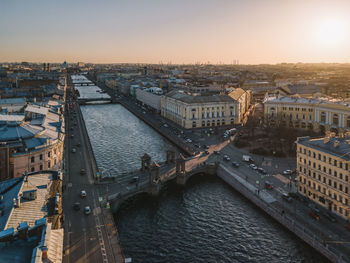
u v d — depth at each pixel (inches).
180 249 3420.3
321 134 7239.2
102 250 3125.0
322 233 3403.1
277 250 3373.5
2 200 2600.9
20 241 1840.6
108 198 4244.6
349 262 2906.0
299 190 4421.8
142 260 3221.0
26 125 4891.7
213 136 7864.2
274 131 7460.6
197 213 4242.1
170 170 5408.5
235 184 4963.1
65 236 3344.0
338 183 3703.3
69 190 4510.3
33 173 3255.4
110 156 6712.6
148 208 4411.9
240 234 3695.9
